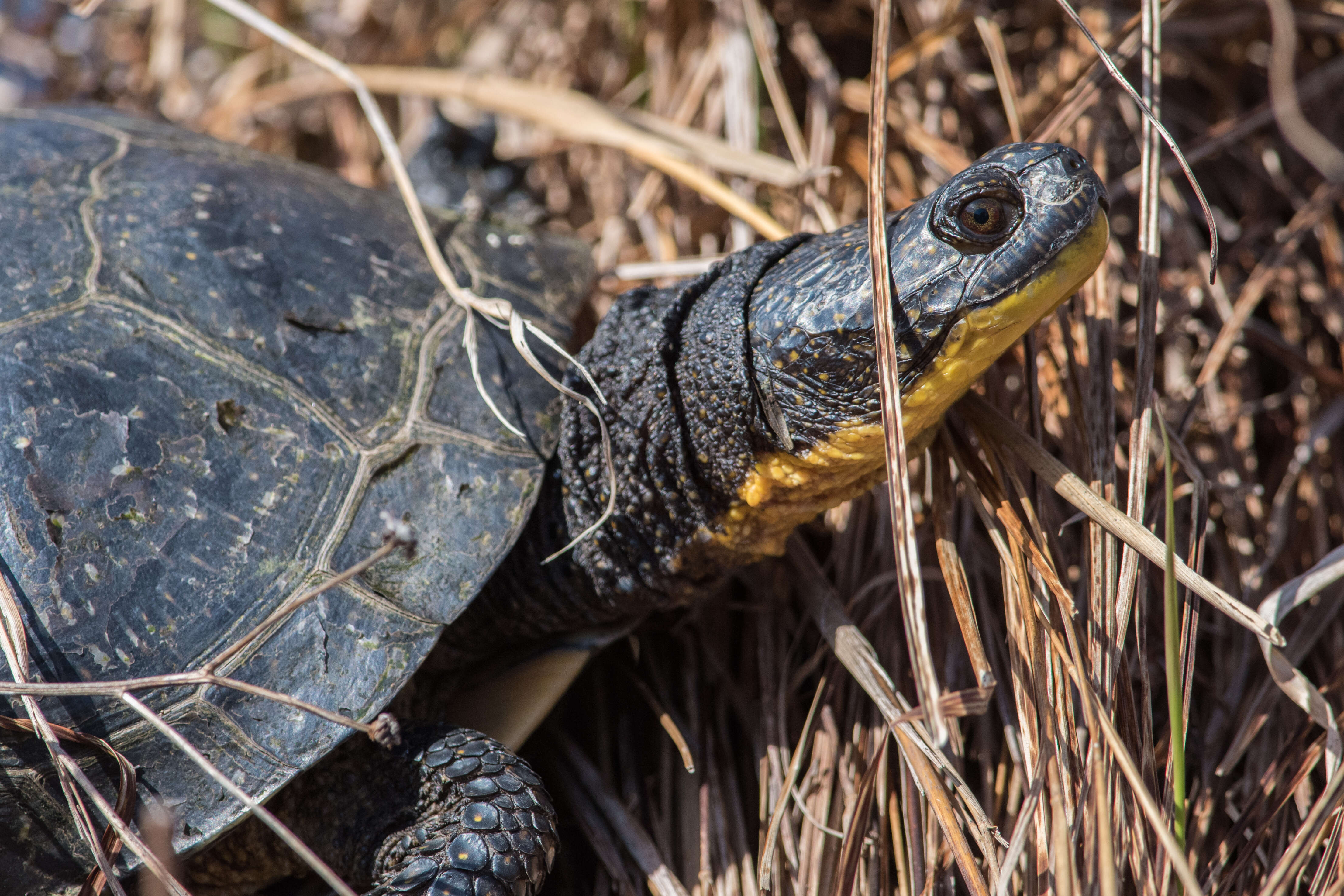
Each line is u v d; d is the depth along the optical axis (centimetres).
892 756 169
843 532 171
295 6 211
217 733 166
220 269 168
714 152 175
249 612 166
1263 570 170
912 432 167
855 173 176
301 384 167
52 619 165
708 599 171
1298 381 173
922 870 167
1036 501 168
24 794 165
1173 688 165
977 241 166
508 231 172
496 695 169
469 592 167
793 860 168
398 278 169
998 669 169
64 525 166
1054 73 176
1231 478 172
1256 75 177
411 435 168
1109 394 169
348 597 166
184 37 209
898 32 178
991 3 178
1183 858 164
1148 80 170
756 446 167
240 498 167
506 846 166
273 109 200
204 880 167
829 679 170
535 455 168
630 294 169
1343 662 170
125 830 165
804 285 167
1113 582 167
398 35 208
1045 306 166
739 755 170
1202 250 174
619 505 168
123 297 167
